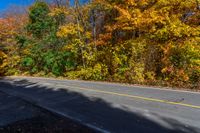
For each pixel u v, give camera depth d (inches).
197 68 698.8
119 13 947.3
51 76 1272.1
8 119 441.1
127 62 880.9
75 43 1110.4
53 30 1389.0
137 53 835.4
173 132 320.8
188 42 737.0
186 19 831.1
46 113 459.5
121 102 498.0
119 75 876.0
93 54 1024.9
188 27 757.9
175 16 799.7
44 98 598.5
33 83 925.8
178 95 533.0
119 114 415.5
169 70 736.3
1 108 537.0
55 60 1275.8
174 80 719.7
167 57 762.2
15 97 645.9
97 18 1087.6
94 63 1012.5
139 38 855.7
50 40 1360.7
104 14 1057.5
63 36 1160.8
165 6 816.3
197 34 757.9
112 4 936.9
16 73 1571.1
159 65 804.0
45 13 1574.8
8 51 1614.2
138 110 431.2
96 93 613.6
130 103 485.1
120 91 620.7
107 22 1051.9
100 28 1082.7
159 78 781.3
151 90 613.0
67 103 524.1
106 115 414.9
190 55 727.7
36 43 1499.8
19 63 1594.5
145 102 485.7
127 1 872.9
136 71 806.5
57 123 388.5
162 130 329.7
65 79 1037.2
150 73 783.7
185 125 344.2
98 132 335.0
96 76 953.5
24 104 555.5
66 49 1194.0
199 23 821.2
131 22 854.5
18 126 387.5
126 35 950.4
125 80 832.9
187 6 796.6
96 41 1030.4
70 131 344.5
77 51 1146.0
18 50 1593.3
